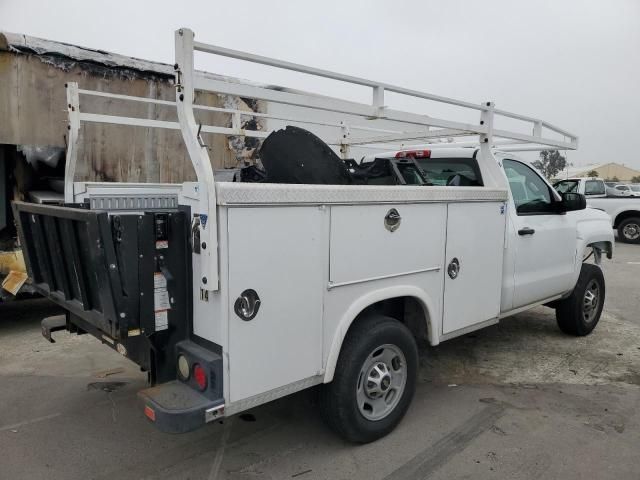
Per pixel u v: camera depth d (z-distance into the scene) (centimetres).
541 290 492
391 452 327
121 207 420
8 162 618
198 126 245
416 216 342
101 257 245
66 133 667
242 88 263
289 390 281
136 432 354
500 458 321
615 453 329
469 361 501
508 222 439
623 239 1620
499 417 379
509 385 442
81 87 680
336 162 333
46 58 647
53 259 316
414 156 496
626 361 504
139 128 745
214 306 254
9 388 426
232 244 247
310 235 279
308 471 305
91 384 435
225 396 254
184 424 242
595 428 363
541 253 483
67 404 397
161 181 779
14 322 622
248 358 260
